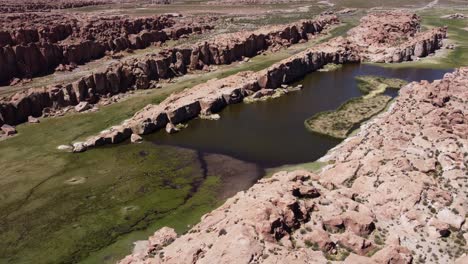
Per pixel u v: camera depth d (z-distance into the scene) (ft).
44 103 300.20
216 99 301.43
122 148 248.73
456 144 179.01
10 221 183.83
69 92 308.19
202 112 293.84
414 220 142.41
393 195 152.56
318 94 330.34
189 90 321.93
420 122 203.31
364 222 135.74
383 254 121.80
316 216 137.49
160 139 259.60
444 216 142.82
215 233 131.64
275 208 132.46
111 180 214.07
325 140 252.01
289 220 130.93
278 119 285.23
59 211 189.88
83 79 314.55
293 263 115.96
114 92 330.13
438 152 176.55
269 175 213.25
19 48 363.35
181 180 212.43
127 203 194.49
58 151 245.86
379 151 184.55
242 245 119.96
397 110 229.45
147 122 266.98
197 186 206.69
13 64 360.89
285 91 334.65
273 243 123.24
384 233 137.69
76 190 205.77
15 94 295.28
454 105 223.30
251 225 126.93
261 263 115.85
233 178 212.64
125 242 168.25
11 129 271.69
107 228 177.37
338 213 139.03
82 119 289.74
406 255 124.36
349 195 152.97
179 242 137.49
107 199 197.98
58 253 163.94
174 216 183.62
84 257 160.97
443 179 161.99
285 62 357.41
